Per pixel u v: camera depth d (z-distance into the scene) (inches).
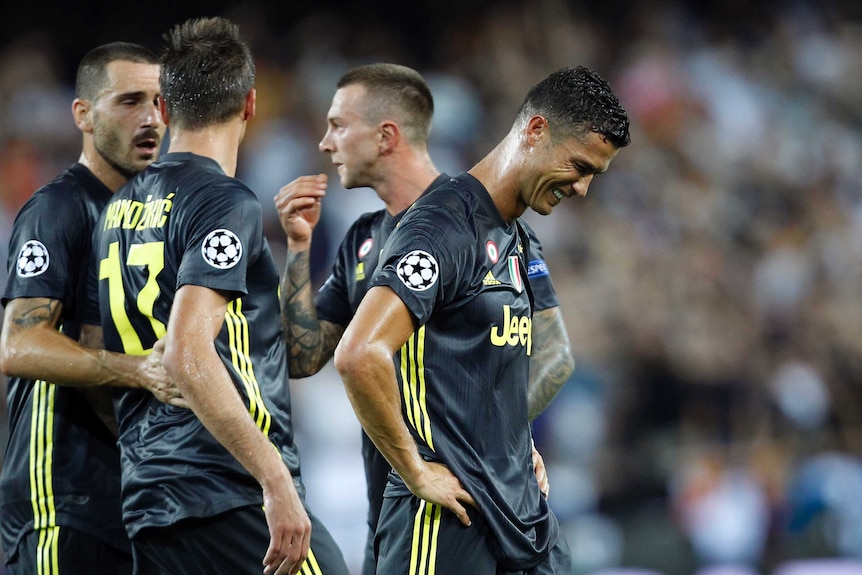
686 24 2260.1
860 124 2290.8
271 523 510.0
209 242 528.7
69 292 588.1
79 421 595.5
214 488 536.7
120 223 568.1
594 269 1749.5
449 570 522.9
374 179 655.1
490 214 538.9
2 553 1063.0
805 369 1729.8
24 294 576.7
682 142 2050.9
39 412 595.2
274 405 557.9
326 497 1373.0
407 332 504.1
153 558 549.3
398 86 652.7
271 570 514.6
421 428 525.0
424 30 2172.7
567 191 540.7
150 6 2074.3
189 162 557.9
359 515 1371.8
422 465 511.2
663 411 1630.2
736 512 1414.9
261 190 1758.1
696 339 1694.1
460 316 526.9
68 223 591.2
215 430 511.2
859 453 1584.6
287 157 1781.5
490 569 529.3
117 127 603.5
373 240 650.2
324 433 1408.7
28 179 1711.4
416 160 656.4
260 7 2112.5
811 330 1792.6
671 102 2087.8
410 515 532.1
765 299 1827.0
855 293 1879.9
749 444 1530.5
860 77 2349.9
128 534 557.3
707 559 1392.7
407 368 528.1
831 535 1428.4
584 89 528.4
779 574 1382.9
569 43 2145.7
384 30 2133.4
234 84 566.9
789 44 2326.5
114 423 600.4
